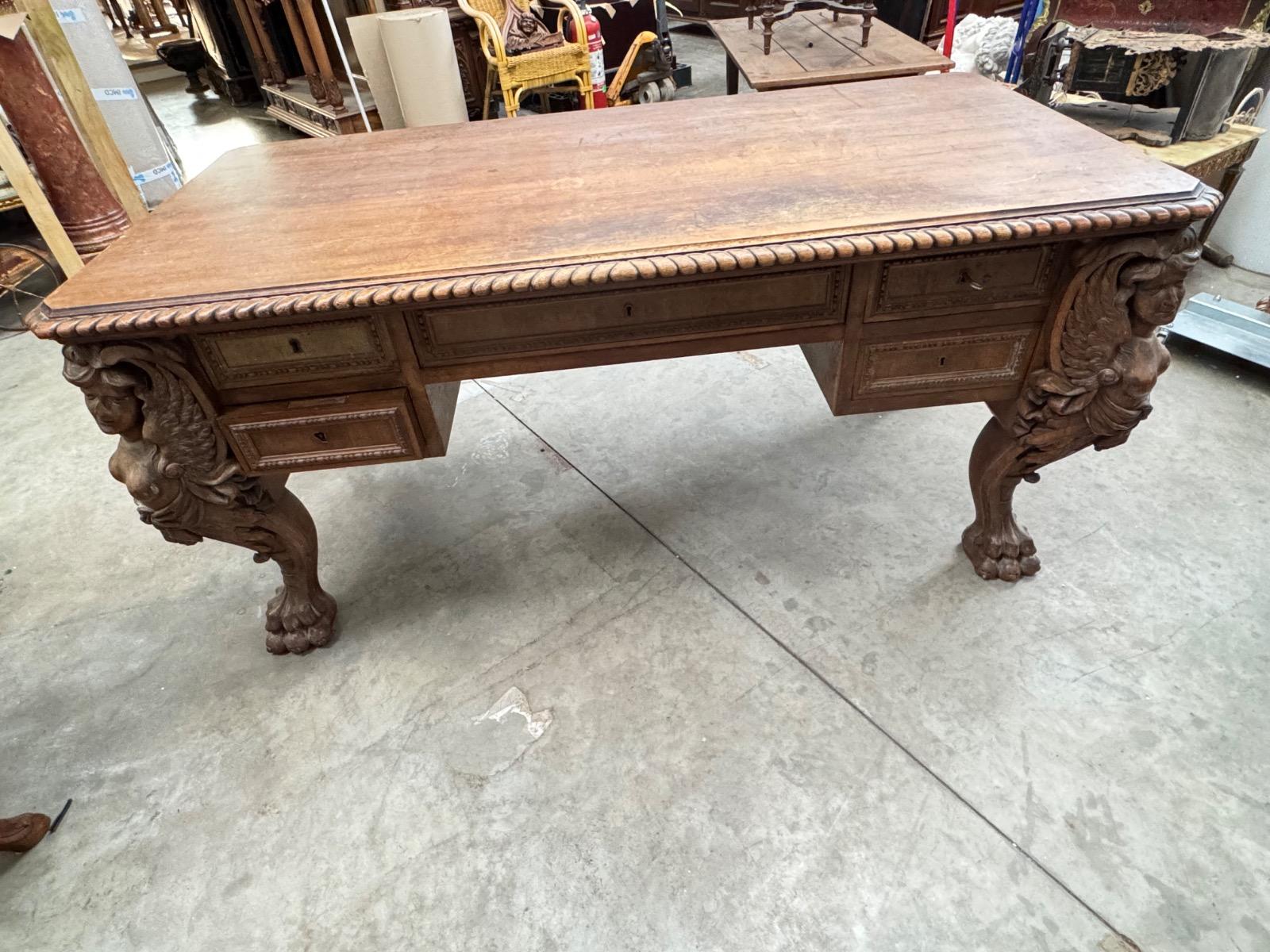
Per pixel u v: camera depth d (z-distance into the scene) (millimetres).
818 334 1227
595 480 2053
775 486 1972
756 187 1227
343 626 1682
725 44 3174
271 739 1457
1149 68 2314
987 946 1073
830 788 1286
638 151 1442
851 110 1549
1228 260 2645
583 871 1210
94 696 1574
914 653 1500
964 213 1068
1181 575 1601
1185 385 2152
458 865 1234
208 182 1496
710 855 1213
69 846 1309
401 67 3539
